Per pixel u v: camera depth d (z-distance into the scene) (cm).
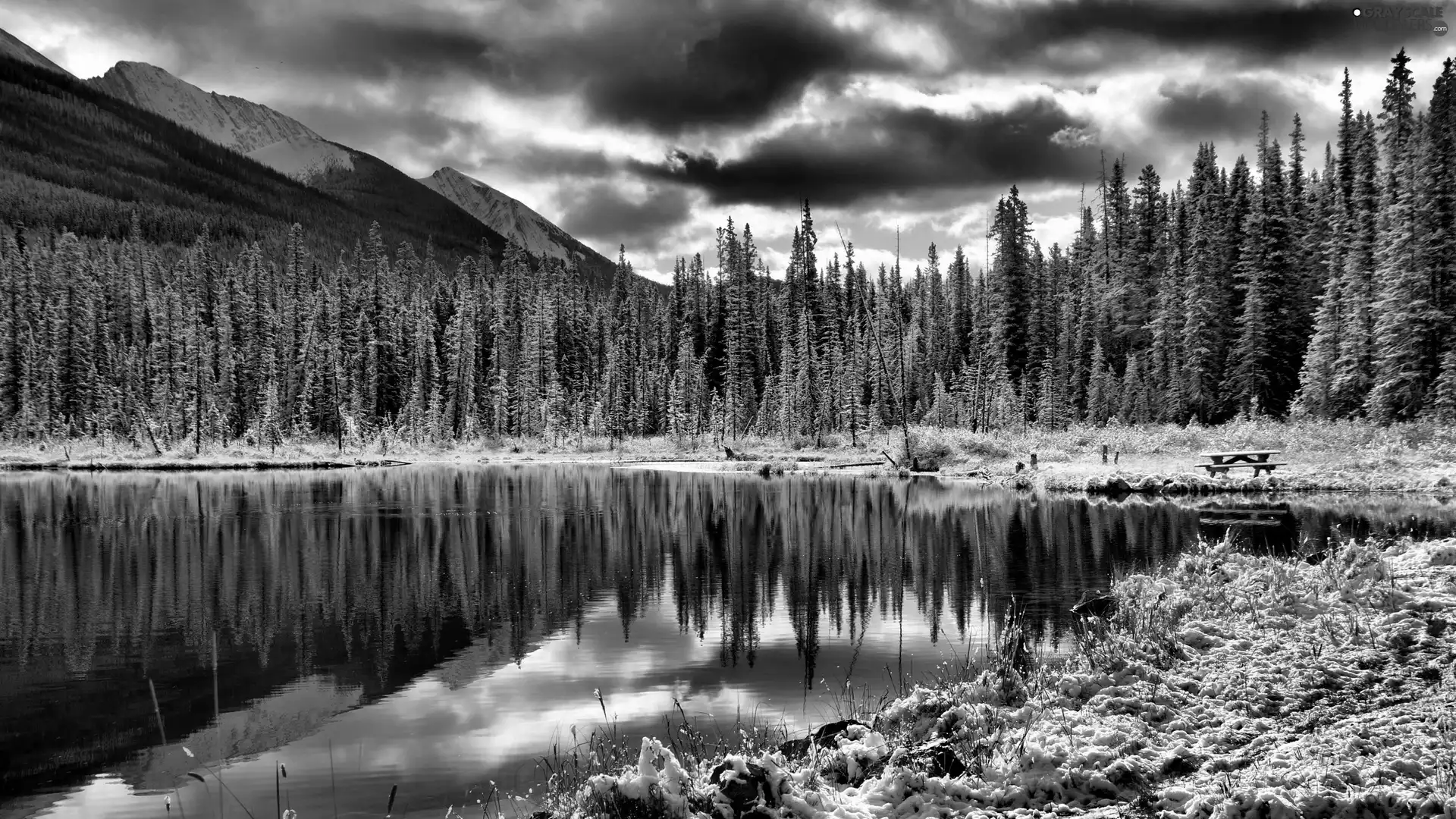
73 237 12062
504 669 1235
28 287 9444
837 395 8006
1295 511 2508
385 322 9825
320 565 2100
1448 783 555
